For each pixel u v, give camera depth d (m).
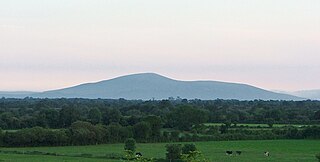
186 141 171.62
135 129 167.00
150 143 163.62
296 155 136.12
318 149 152.00
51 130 153.00
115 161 115.00
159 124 170.62
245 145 162.38
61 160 116.81
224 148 152.50
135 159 39.31
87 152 135.38
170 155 106.81
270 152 143.12
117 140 163.50
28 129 150.38
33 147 147.38
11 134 147.75
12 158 119.88
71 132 155.00
